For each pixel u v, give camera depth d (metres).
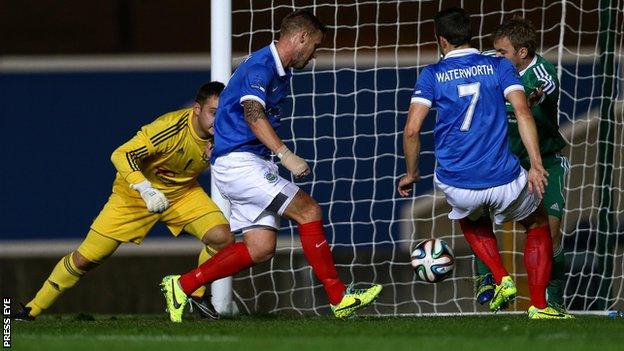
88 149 40.88
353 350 14.53
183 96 41.31
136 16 45.28
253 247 19.98
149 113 41.12
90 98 41.06
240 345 15.20
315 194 34.97
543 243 20.27
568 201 32.47
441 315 23.72
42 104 40.97
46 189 40.62
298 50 19.47
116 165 20.98
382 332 17.31
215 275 20.38
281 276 33.78
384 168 35.28
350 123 35.47
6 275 38.00
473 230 20.48
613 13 28.05
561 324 18.88
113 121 41.03
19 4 45.03
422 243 20.88
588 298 29.91
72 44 44.84
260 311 30.92
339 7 38.88
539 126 22.39
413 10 39.72
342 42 38.84
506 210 19.70
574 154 32.97
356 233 35.06
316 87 35.50
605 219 27.89
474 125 19.33
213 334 17.11
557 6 38.94
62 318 23.64
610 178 27.84
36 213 40.53
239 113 19.55
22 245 40.34
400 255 34.53
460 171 19.41
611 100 27.88
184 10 45.31
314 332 17.38
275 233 20.09
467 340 15.78
